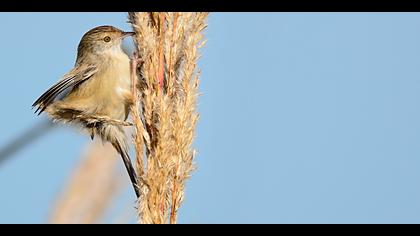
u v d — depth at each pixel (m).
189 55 8.09
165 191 8.07
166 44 8.23
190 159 8.10
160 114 8.07
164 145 8.05
